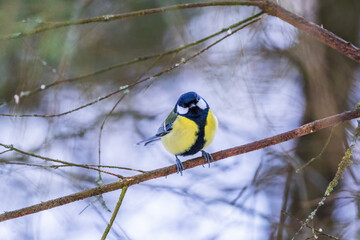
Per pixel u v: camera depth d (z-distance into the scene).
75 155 11.83
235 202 11.05
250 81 11.45
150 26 11.76
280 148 11.30
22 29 7.63
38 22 6.84
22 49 9.01
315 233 6.55
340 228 9.67
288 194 10.80
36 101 11.12
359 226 9.59
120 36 11.78
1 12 7.44
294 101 11.58
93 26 9.48
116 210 6.54
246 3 7.15
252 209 10.87
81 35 9.36
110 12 10.12
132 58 11.99
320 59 10.22
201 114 8.08
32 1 8.05
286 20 7.17
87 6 9.08
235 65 10.41
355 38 11.35
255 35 10.60
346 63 10.51
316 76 10.29
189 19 11.27
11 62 9.70
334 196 9.97
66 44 8.96
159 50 11.95
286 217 10.48
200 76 12.59
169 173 7.05
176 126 8.24
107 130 12.38
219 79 11.41
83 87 11.20
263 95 11.69
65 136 11.66
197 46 11.23
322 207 10.28
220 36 10.42
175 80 13.08
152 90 13.27
